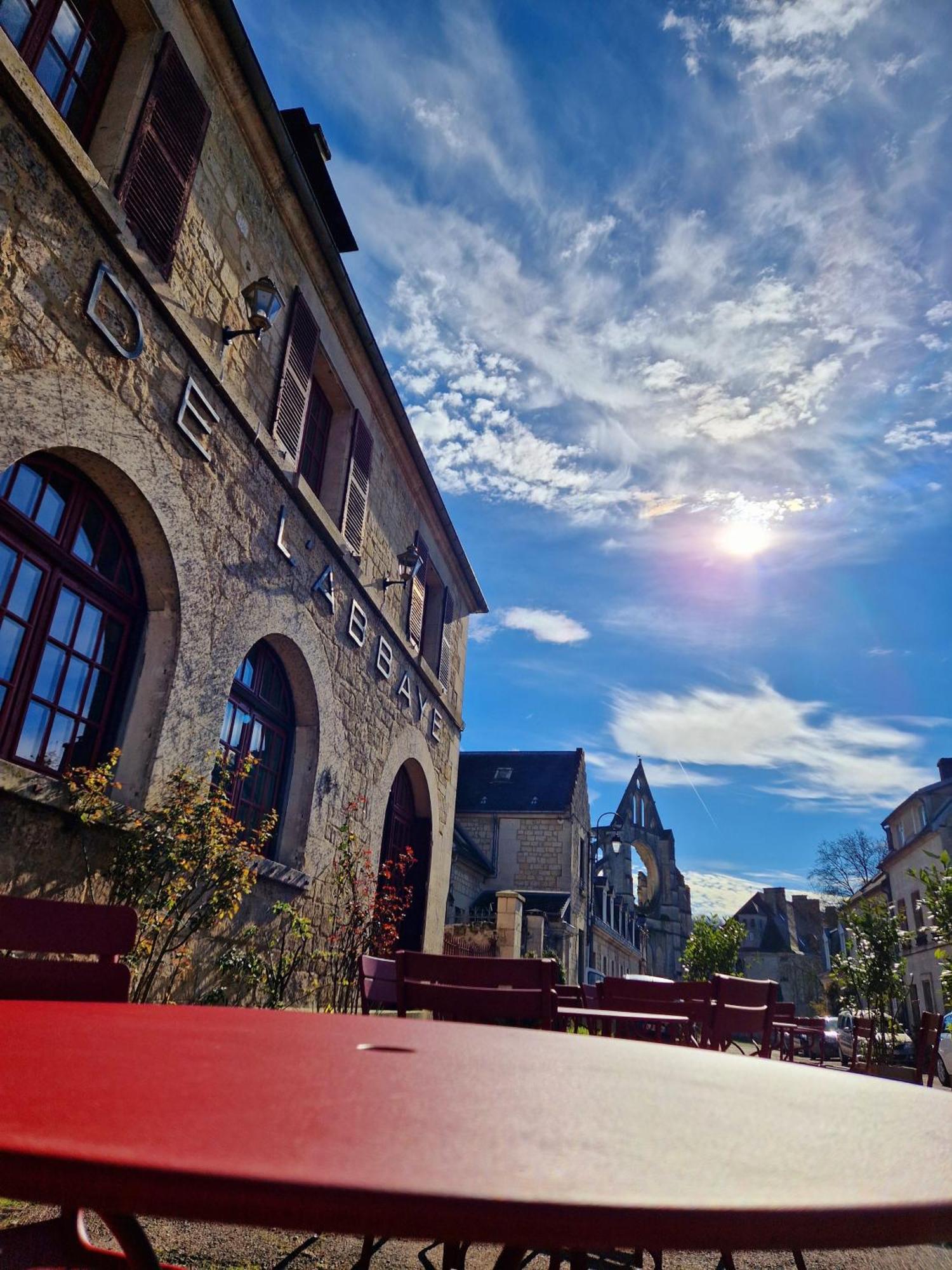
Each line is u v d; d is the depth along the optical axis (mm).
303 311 7645
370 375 9242
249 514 6426
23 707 4492
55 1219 1561
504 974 2650
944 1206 665
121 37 5523
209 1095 781
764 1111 993
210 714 5734
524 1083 1018
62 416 4414
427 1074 1006
